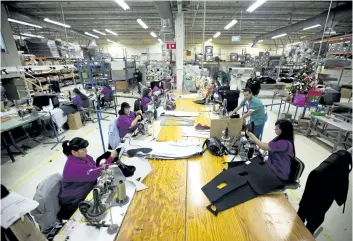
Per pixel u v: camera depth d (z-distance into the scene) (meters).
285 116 4.81
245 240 1.02
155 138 2.31
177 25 6.06
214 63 10.52
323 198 1.39
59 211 1.57
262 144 1.81
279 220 1.14
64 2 6.88
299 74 4.95
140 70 9.69
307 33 11.91
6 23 5.62
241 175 1.52
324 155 3.43
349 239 1.82
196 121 2.90
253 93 2.82
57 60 8.16
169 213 1.20
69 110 4.73
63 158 3.51
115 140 2.49
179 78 6.37
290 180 1.60
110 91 6.51
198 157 1.88
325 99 4.24
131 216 1.17
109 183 1.36
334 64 5.86
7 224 0.79
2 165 3.29
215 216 1.17
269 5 7.07
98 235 1.04
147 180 1.52
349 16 6.12
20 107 4.14
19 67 4.43
